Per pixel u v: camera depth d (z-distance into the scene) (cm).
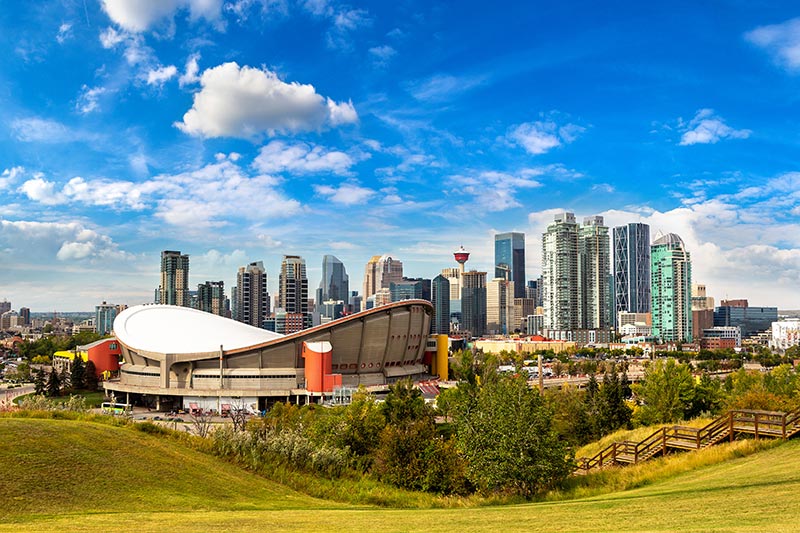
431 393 15612
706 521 2102
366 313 16350
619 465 4666
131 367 16412
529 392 4194
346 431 6197
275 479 4131
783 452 3412
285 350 15538
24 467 2825
